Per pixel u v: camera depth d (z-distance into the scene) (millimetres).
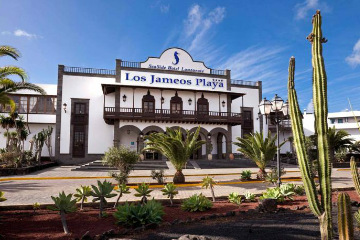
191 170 19047
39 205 6555
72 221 5430
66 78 25266
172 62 27578
